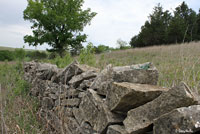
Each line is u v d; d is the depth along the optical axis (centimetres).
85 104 222
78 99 253
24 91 481
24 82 517
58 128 262
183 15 3731
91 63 463
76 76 290
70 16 2159
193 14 3344
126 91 146
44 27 2177
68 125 260
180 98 116
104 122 170
